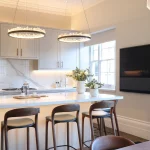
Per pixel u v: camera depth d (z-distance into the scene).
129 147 1.72
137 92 4.52
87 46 6.35
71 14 6.59
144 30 4.40
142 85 4.40
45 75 6.18
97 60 6.21
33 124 2.92
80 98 3.51
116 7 5.09
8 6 5.70
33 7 5.99
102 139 1.80
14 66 5.77
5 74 5.65
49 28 5.87
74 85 6.56
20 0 5.57
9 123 2.84
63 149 3.62
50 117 3.23
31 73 5.98
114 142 1.82
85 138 3.87
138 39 4.54
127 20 4.80
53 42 5.93
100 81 6.07
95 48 6.30
